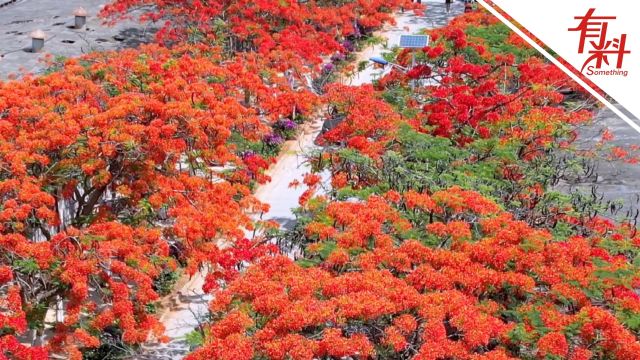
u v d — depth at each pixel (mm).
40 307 16266
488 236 16266
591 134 25953
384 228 16656
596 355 13367
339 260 15297
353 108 23375
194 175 20984
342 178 19578
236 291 14484
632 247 16844
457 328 13523
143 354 17328
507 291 14836
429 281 14430
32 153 18125
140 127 18844
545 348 12844
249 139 23953
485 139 22000
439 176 19156
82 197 19406
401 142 21219
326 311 13320
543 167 21312
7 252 15820
